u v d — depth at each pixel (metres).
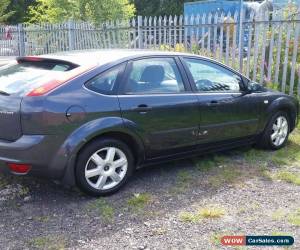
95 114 4.52
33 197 4.73
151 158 5.17
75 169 4.50
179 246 3.71
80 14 21.00
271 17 9.16
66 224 4.11
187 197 4.75
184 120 5.28
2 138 4.45
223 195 4.81
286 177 5.34
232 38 9.54
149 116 4.93
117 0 21.20
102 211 4.38
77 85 4.49
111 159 4.75
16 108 4.30
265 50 9.13
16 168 4.33
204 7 19.92
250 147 6.68
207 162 5.91
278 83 9.02
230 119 5.82
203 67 5.68
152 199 4.68
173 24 10.55
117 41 12.39
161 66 5.22
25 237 3.86
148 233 3.94
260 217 4.26
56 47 15.58
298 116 7.54
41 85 4.39
